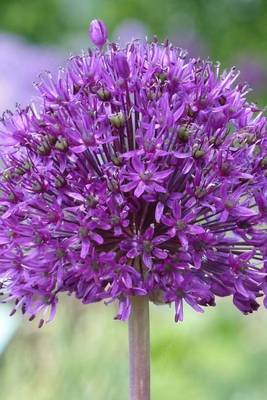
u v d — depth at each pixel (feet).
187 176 1.50
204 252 1.48
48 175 1.51
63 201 1.52
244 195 1.54
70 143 1.50
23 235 1.50
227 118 1.55
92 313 2.52
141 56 1.58
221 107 1.53
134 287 1.46
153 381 2.41
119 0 4.44
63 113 1.53
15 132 1.56
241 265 1.49
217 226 1.52
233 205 1.48
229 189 1.50
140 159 1.47
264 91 3.82
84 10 4.53
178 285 1.46
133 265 1.51
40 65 3.37
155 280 1.48
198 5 4.35
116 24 4.40
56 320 2.50
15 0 4.74
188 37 4.00
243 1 4.38
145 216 1.50
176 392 2.37
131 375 1.57
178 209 1.47
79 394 2.36
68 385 2.37
